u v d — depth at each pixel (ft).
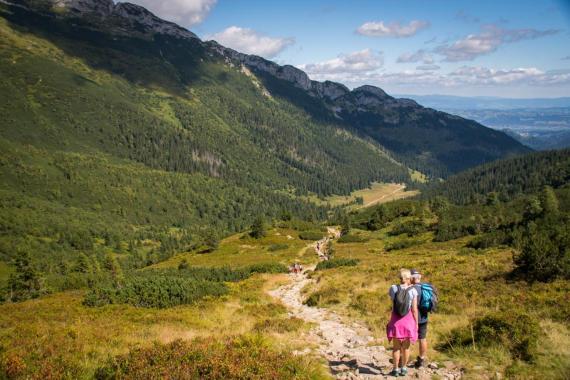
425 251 165.17
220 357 27.73
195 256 261.65
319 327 49.60
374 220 315.17
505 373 26.91
